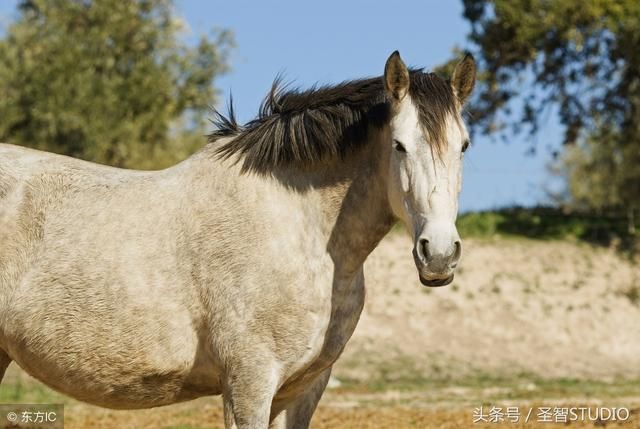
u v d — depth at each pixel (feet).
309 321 20.83
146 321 21.13
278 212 21.26
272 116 22.18
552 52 111.96
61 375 21.80
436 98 20.07
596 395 65.36
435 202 19.40
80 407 54.49
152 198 22.03
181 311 21.16
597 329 88.53
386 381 74.02
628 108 116.88
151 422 46.96
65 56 104.99
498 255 101.60
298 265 20.92
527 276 97.14
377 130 21.40
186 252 21.33
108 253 21.52
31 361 21.93
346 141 21.53
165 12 116.88
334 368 77.51
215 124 23.00
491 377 76.74
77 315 21.35
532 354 83.46
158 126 109.70
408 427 44.86
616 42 109.29
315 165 21.63
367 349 82.53
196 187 21.88
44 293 21.54
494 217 114.52
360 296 21.85
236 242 21.03
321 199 21.54
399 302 90.53
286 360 20.75
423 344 84.07
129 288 21.24
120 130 104.37
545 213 119.55
